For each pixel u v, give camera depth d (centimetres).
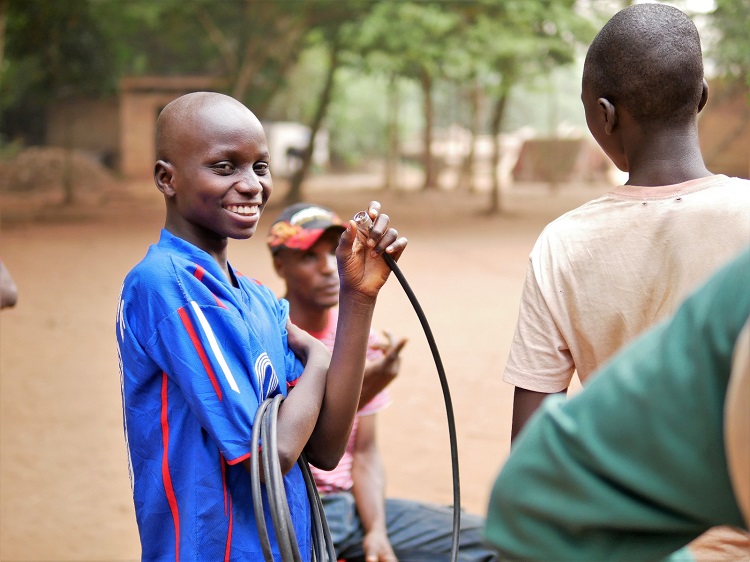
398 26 2012
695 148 201
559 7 1994
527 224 2202
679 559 124
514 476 103
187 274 196
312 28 2431
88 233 1980
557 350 208
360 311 207
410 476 548
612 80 201
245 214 206
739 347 90
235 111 207
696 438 94
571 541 101
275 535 201
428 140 3456
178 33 2786
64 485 528
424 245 1764
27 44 2380
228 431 188
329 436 209
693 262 189
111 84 2619
